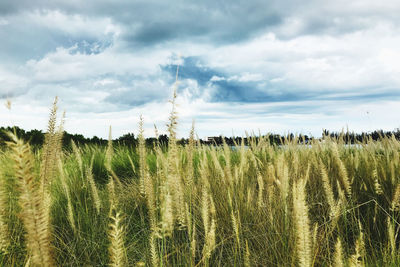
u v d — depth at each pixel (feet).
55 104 4.37
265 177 11.70
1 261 5.98
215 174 13.20
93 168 19.02
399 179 10.52
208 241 5.95
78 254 8.47
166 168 6.47
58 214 10.24
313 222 9.53
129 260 7.85
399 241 7.98
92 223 9.68
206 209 5.96
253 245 8.87
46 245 2.51
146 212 11.04
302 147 15.90
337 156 8.57
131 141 34.12
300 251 3.83
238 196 10.23
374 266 6.94
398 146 13.07
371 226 9.69
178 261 7.38
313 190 12.01
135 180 15.80
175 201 6.11
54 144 4.36
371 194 10.99
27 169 2.35
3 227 4.50
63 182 8.18
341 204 7.93
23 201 2.36
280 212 9.01
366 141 14.65
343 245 7.65
